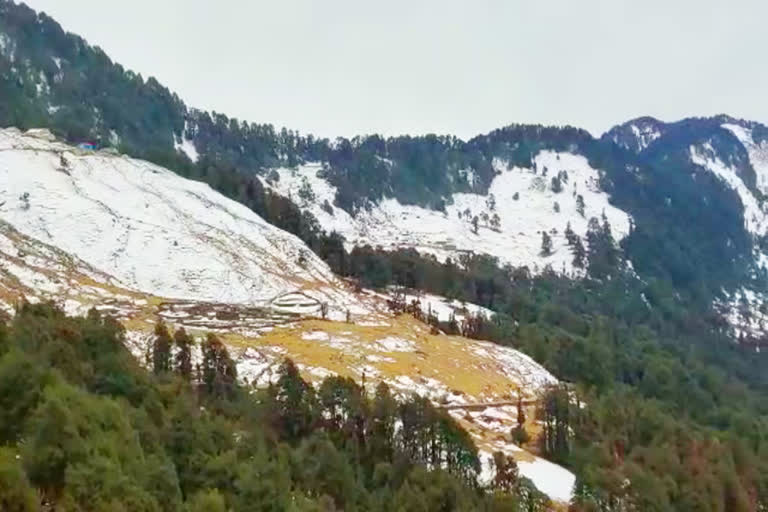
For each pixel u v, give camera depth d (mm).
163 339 93812
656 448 97062
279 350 126000
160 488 45250
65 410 42406
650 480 82000
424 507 63969
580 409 109250
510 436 107562
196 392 83000
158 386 67125
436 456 80312
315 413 82688
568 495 87562
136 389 62938
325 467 66125
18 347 56562
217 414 72125
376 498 67562
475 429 107812
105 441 43812
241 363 115875
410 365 130625
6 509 35656
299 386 83875
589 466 86562
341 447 78750
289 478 60219
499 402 126000
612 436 103688
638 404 124438
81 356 67688
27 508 36344
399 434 82000
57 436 41375
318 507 55094
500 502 68625
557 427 104125
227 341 125688
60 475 40688
